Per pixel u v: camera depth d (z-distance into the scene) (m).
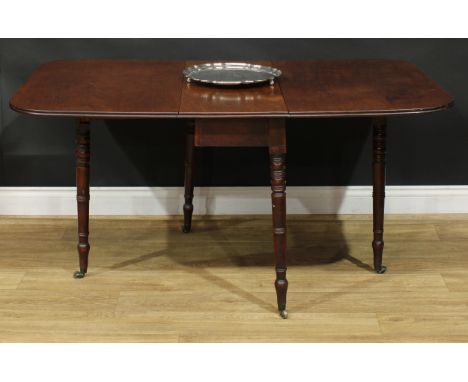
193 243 3.77
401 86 3.23
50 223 3.96
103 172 4.01
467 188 4.07
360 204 4.07
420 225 3.96
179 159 4.00
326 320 3.14
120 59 3.84
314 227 3.94
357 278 3.46
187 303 3.26
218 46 3.85
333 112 2.89
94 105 2.95
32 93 3.10
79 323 3.12
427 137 4.00
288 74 3.42
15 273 3.47
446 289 3.38
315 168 4.02
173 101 3.00
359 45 3.87
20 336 3.03
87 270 3.50
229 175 4.02
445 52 3.88
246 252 3.69
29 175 4.00
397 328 3.10
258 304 3.25
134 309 3.21
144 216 4.05
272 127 2.94
